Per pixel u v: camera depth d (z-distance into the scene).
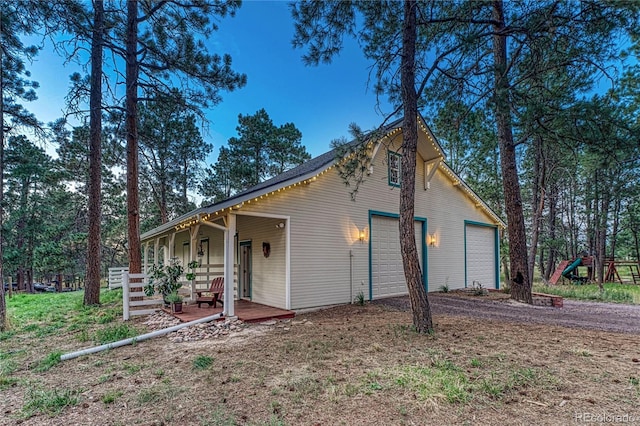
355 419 2.89
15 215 21.50
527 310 8.00
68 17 7.72
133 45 9.42
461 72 7.36
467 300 9.58
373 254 10.12
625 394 3.27
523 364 4.09
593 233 18.94
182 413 3.08
